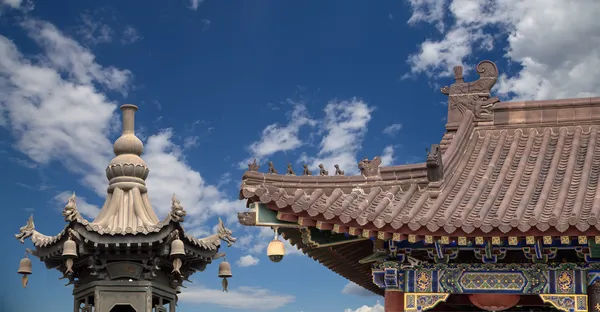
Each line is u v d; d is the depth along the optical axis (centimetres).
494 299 1703
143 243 1717
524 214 1620
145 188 1828
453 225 1578
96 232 1712
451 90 2100
